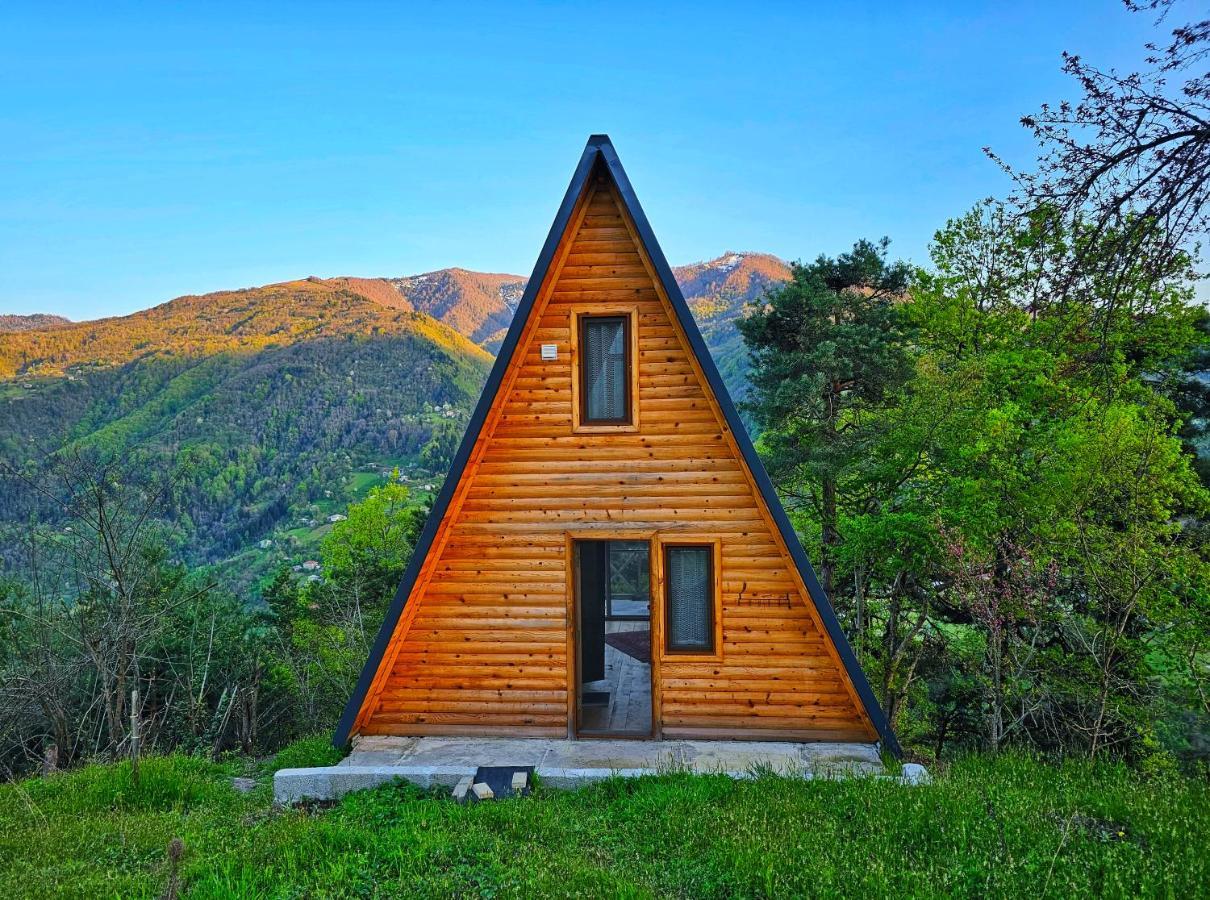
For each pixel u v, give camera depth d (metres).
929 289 23.20
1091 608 12.93
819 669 10.08
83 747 24.03
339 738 10.27
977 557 11.83
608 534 10.36
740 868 6.07
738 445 9.95
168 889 4.99
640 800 7.90
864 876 5.75
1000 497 13.59
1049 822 6.59
